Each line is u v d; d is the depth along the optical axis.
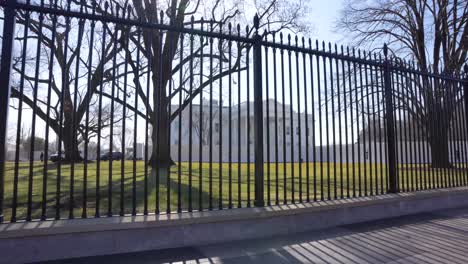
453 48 17.52
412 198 6.45
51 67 3.96
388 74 6.80
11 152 41.22
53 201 5.84
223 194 7.02
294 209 4.94
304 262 3.82
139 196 6.49
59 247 3.58
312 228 5.14
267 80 5.19
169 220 4.06
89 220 3.83
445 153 7.62
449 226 5.54
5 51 3.80
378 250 4.27
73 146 4.07
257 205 4.99
